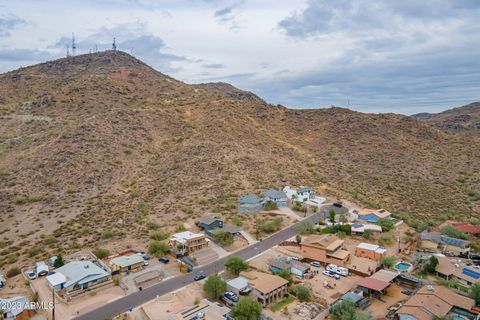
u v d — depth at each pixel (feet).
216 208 254.27
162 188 288.10
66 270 164.04
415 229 246.88
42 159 306.14
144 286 161.79
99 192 275.39
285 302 151.02
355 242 216.74
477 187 330.95
